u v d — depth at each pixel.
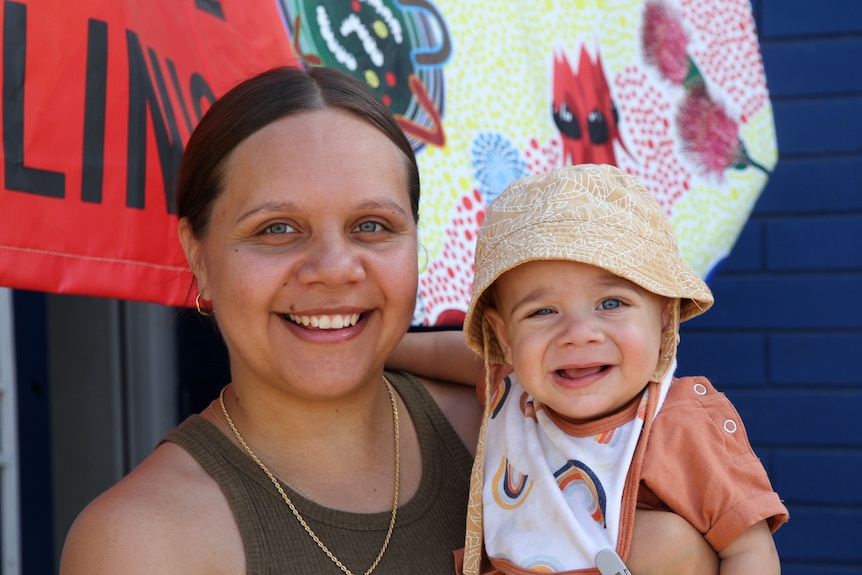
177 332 3.83
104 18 1.51
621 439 1.67
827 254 4.23
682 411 1.68
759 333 4.29
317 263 1.49
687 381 1.76
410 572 1.61
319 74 1.61
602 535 1.60
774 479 4.28
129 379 3.76
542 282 1.70
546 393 1.71
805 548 4.24
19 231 1.39
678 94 2.81
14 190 1.39
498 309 1.81
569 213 1.69
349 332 1.55
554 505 1.63
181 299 1.62
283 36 1.81
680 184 2.75
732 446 1.65
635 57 2.74
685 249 2.71
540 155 2.37
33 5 1.43
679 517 1.60
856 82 4.19
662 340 1.77
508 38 2.38
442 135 2.16
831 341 4.23
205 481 1.51
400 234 1.60
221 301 1.54
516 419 1.81
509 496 1.72
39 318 3.73
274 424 1.62
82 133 1.47
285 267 1.49
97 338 3.73
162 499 1.45
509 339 1.79
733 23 3.03
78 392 3.74
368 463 1.68
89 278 1.47
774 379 4.28
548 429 1.75
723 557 1.61
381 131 1.59
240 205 1.51
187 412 3.84
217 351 3.82
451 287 2.07
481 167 2.22
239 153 1.51
